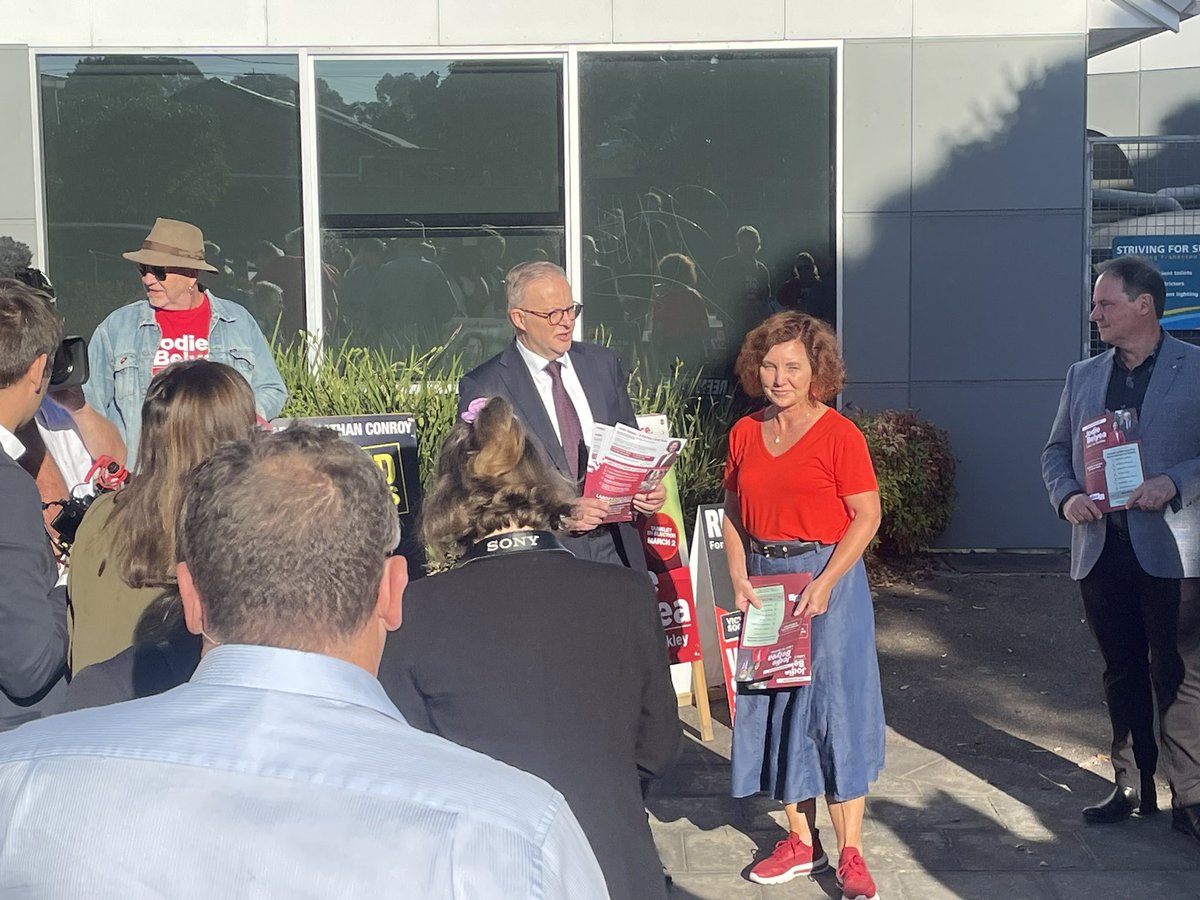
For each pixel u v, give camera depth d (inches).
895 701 234.4
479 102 323.3
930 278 325.4
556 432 173.6
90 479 131.2
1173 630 174.4
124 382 207.2
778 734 166.4
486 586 101.8
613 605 103.6
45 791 52.6
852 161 323.3
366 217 324.8
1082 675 246.1
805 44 321.1
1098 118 644.7
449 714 99.3
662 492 166.4
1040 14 319.0
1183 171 329.1
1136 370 179.0
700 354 328.8
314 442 62.5
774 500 164.1
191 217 322.7
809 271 327.0
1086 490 179.3
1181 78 629.0
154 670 96.8
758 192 325.7
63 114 319.0
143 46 317.4
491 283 327.9
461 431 108.9
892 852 176.4
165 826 51.4
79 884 51.0
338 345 326.6
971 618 279.6
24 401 119.8
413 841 50.8
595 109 323.9
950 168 323.0
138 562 101.6
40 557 108.5
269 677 55.4
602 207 326.3
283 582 56.5
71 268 322.0
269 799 51.6
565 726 98.9
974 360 327.3
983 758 209.2
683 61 322.7
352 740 53.6
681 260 326.6
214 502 58.9
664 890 101.0
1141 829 182.5
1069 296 325.4
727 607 235.6
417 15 319.6
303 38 318.7
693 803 197.2
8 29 314.8
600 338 328.8
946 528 323.6
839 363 164.1
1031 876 168.7
